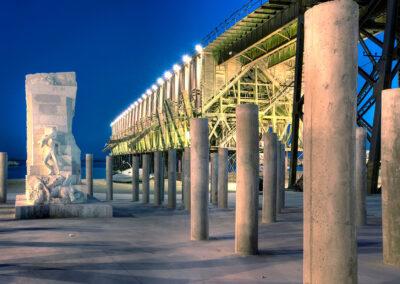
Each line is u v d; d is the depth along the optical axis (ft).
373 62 78.79
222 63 133.39
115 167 311.06
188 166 56.39
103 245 30.14
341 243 13.60
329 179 13.70
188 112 139.85
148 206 62.39
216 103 140.46
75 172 49.62
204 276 21.56
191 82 147.74
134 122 260.42
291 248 29.01
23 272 22.34
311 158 14.08
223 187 57.31
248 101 137.39
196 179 32.35
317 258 13.80
